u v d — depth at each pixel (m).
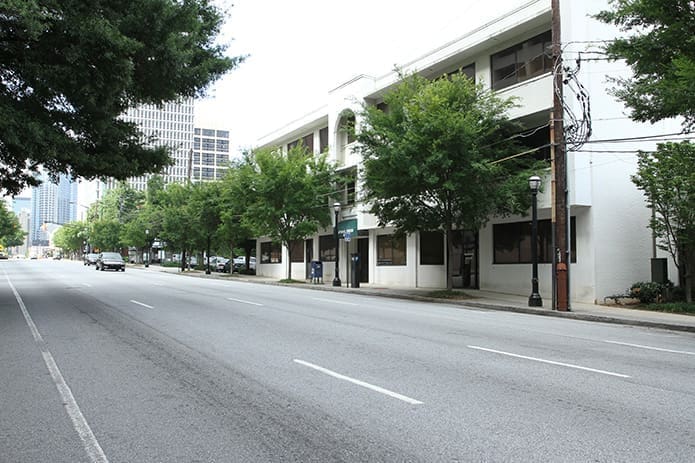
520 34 22.62
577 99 19.44
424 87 22.30
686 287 18.67
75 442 4.77
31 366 7.80
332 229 35.28
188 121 104.44
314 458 4.40
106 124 14.19
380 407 5.80
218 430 5.08
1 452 4.54
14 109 12.39
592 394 6.42
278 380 6.97
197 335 10.60
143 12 13.62
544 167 21.27
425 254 28.28
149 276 37.84
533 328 12.91
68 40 12.38
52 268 52.72
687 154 18.25
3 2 10.04
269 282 33.91
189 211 47.88
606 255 20.47
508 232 23.80
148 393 6.36
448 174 20.38
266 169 32.56
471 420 5.36
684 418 5.49
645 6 12.09
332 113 34.38
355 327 12.08
